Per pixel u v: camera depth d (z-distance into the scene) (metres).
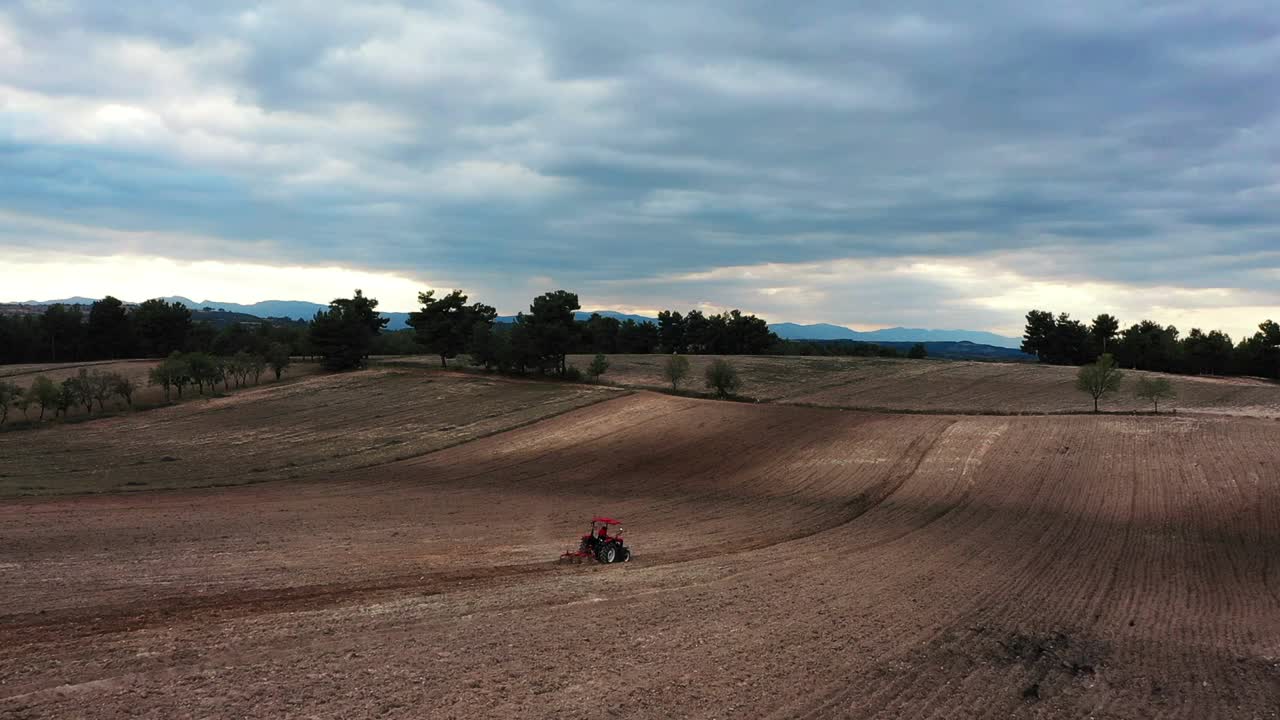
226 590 20.44
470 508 36.84
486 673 14.00
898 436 54.38
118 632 16.16
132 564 23.61
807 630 17.52
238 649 15.03
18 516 32.41
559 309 94.62
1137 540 30.09
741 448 53.59
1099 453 46.09
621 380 96.69
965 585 22.86
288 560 24.72
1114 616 20.28
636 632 16.89
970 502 37.34
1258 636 18.80
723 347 161.62
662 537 30.56
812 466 47.53
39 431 66.44
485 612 18.23
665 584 21.77
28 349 135.38
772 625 17.84
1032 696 14.34
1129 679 15.49
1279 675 15.91
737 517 35.00
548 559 25.83
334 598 19.64
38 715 11.58
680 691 13.53
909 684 14.52
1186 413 62.41
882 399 81.25
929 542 29.50
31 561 23.83
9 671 13.52
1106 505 36.09
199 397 85.06
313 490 41.91
